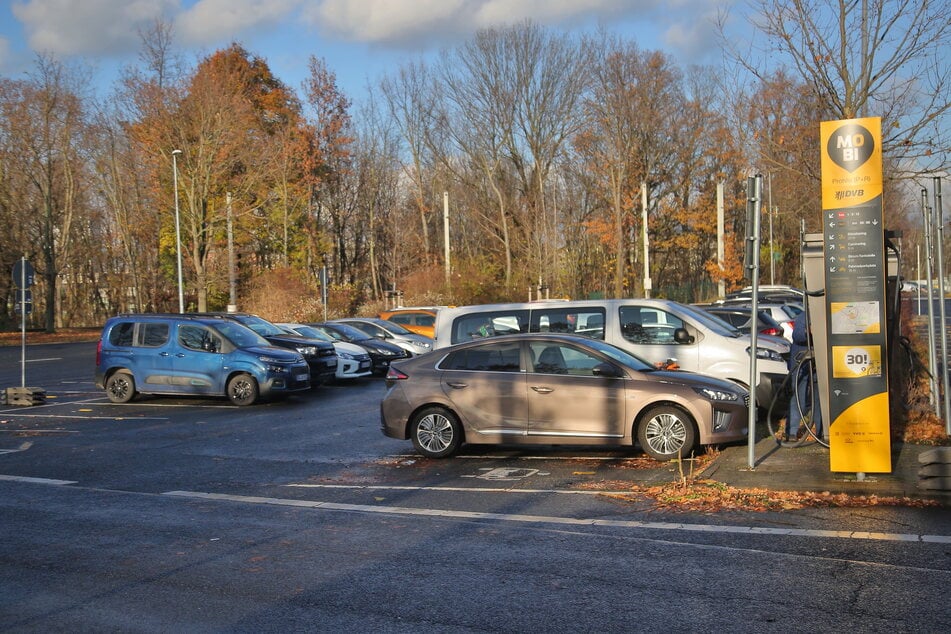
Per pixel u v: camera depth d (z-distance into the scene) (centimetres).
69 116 4953
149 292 5797
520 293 4909
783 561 614
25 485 985
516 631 493
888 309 976
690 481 873
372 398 1862
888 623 488
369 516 804
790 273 5000
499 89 5522
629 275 5397
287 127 5622
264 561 652
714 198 5334
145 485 982
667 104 5316
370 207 5906
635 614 515
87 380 2412
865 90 1165
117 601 563
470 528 744
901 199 1805
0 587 597
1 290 4856
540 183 5491
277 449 1230
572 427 1054
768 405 1178
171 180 4716
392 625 508
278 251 5603
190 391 1775
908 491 796
